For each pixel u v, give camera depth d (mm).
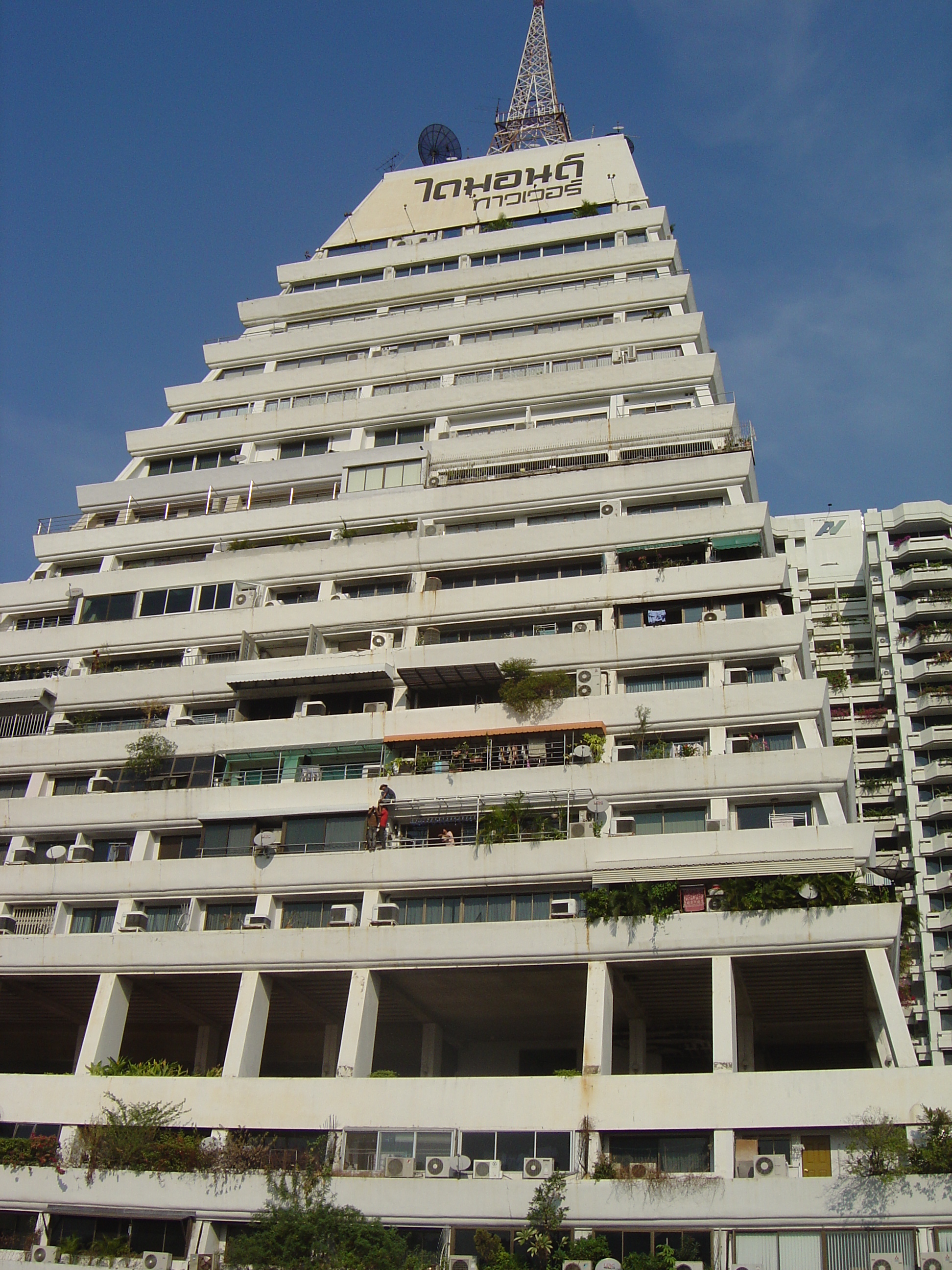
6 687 52531
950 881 74562
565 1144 35406
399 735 46188
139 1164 37188
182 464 60906
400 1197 34906
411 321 62156
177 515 58750
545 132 75375
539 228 65438
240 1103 38438
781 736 44062
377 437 58531
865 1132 33000
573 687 45938
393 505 53781
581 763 43469
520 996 43156
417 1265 33500
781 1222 32531
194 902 44656
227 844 45500
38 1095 40219
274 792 45844
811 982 40312
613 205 67188
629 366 56000
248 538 55344
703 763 42344
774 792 41688
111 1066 41062
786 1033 45906
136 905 45594
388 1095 37250
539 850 41375
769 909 37875
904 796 79250
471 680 47531
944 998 72062
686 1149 34906
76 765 49969
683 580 47750
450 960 40125
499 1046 48812
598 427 53844
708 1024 45094
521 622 49344
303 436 59438
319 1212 33938
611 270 62125
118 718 51594
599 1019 37469
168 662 52906
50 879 46281
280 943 41812
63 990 46000
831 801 41219
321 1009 45656
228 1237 36469
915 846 76938
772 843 39719
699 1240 33094
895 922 36906
